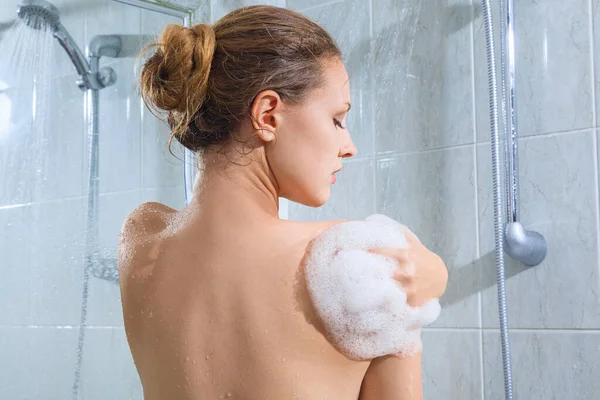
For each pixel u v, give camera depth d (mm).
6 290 1188
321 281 574
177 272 640
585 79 1171
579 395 1152
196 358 604
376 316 579
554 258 1190
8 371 1180
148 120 1434
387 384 606
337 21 1542
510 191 1196
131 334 680
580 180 1169
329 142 648
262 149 640
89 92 1338
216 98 636
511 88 1201
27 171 1234
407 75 1418
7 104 1216
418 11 1409
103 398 1313
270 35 631
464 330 1301
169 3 1468
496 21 1294
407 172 1405
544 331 1195
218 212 632
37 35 1264
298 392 570
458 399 1300
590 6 1170
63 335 1263
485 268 1283
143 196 1412
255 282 588
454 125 1342
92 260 1318
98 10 1357
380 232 605
